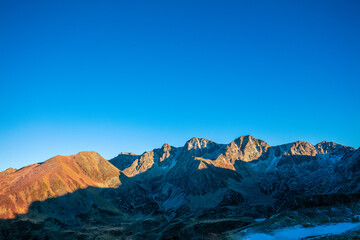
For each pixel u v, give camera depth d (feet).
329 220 386.93
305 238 337.93
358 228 334.03
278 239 355.36
